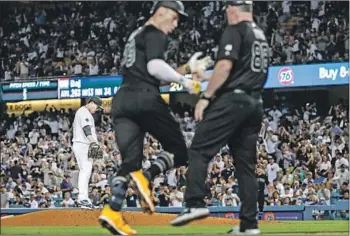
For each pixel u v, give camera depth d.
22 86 76.81
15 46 82.19
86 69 76.56
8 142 70.94
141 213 25.03
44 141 68.00
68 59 78.62
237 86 16.16
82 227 22.62
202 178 16.33
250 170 16.97
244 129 16.81
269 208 42.53
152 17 16.83
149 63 16.30
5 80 78.50
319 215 42.34
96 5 81.00
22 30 82.81
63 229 21.41
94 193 47.47
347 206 42.09
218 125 16.19
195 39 73.81
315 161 53.06
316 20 69.69
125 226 16.56
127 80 16.88
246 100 16.17
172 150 17.41
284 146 56.44
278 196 47.88
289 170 52.59
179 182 49.84
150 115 16.75
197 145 16.33
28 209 42.66
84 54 78.00
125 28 78.75
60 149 63.78
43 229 21.55
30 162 63.12
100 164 51.53
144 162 53.47
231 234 16.56
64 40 80.44
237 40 15.88
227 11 16.30
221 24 73.62
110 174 53.69
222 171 49.47
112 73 74.94
